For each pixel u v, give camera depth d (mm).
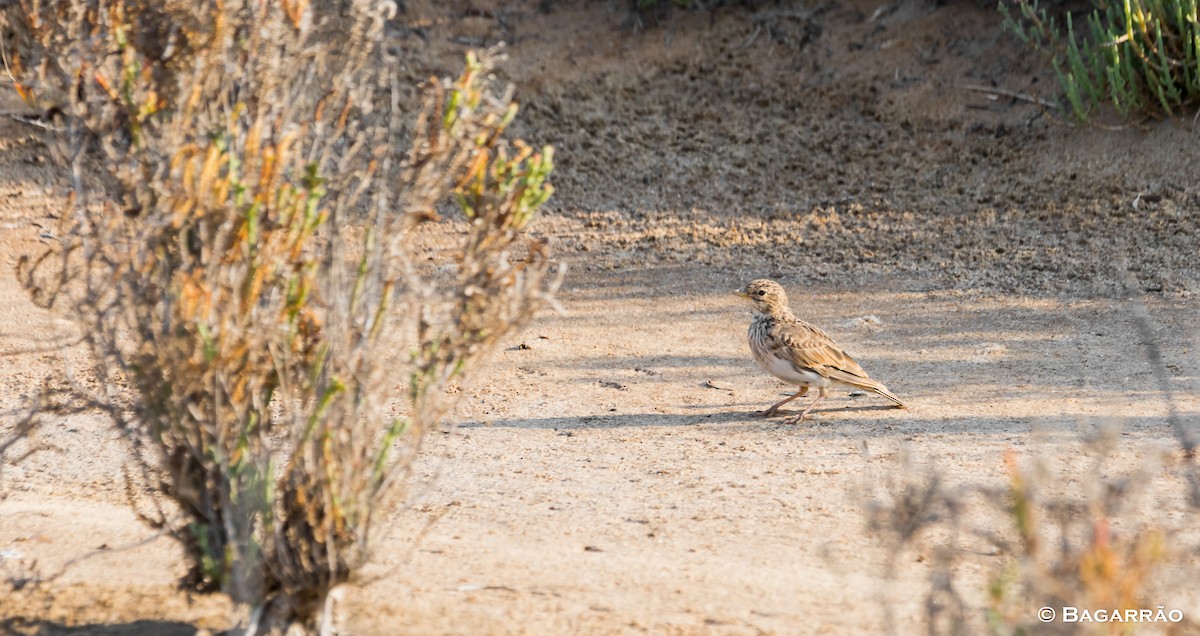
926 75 30906
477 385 20625
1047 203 26797
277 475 13219
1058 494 12305
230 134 9977
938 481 10758
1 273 24828
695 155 29891
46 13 10477
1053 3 31781
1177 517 13328
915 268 25359
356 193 10516
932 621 9508
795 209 28000
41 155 29375
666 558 13148
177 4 9906
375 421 10383
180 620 11703
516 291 10422
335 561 10352
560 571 12781
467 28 33250
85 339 10641
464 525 14531
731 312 24031
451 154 10531
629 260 26578
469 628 11141
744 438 17891
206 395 10070
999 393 19109
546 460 17125
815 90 31125
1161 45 27469
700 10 33500
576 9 33969
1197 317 21938
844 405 19281
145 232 9773
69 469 16781
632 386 20594
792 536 13711
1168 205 25922
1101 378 19438
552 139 30453
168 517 14234
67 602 12172
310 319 10195
